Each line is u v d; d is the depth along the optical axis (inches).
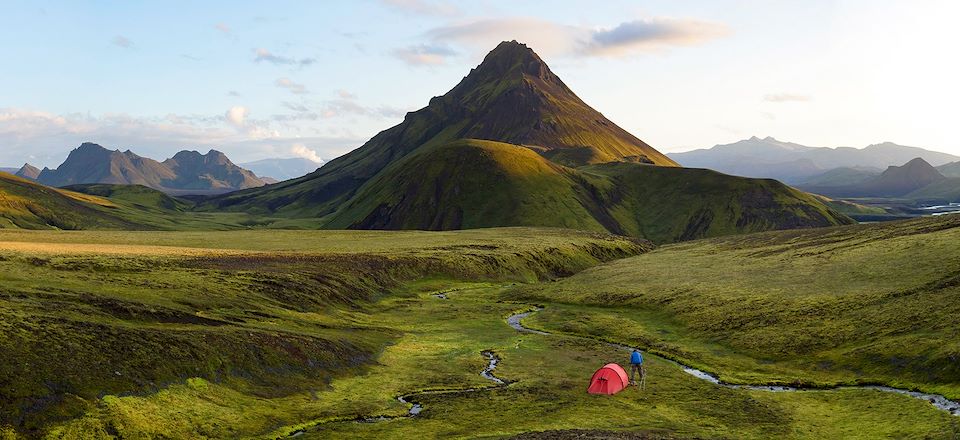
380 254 5398.6
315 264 4507.9
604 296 4089.6
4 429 1300.4
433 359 2630.4
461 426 1689.2
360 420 1758.1
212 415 1642.5
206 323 2345.0
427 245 6441.9
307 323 2903.5
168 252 4328.3
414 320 3627.0
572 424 1699.1
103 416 1459.2
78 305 2128.4
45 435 1334.9
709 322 3078.2
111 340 1795.0
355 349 2544.3
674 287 3971.5
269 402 1829.5
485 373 2409.0
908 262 3302.2
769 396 2030.0
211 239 6309.1
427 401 1968.5
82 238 5462.6
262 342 2177.7
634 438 1488.7
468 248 6279.5
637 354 2175.2
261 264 4168.3
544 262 6250.0
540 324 3563.0
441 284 5009.8
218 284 3235.7
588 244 7411.4
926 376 1926.7
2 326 1662.2
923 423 1593.3
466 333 3262.8
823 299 2992.1
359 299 3991.1
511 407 1893.5
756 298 3277.6
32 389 1444.4
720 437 1581.0
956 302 2429.9
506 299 4488.2
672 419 1774.1
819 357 2356.1
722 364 2477.9
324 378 2149.4
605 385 2080.5
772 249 5014.8
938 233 3841.0
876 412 1760.6
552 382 2240.4
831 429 1680.6
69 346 1678.2
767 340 2637.8
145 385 1653.5
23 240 4813.0
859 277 3289.9
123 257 3639.3
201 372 1839.3
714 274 4244.6
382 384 2176.4
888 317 2513.5
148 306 2321.6
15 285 2290.8
